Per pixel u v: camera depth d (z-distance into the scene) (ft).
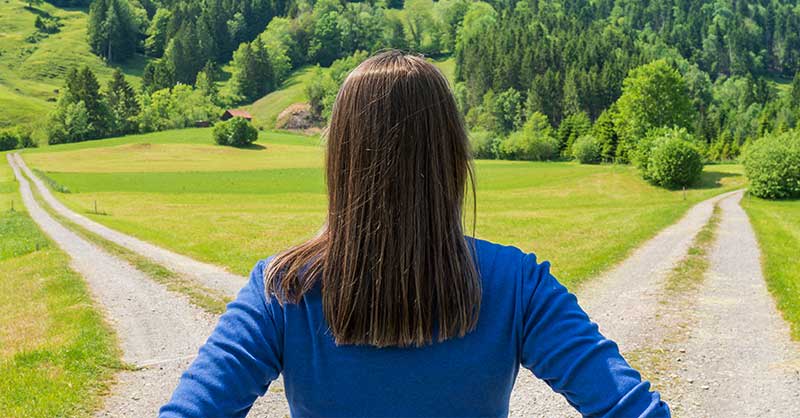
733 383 25.70
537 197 212.23
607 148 331.16
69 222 125.08
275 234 90.43
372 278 3.25
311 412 3.41
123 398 24.71
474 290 3.31
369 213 3.29
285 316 3.36
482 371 3.31
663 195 215.10
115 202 186.19
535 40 541.75
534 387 23.98
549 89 466.70
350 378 3.30
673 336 32.40
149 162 325.01
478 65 526.98
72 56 641.40
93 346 30.99
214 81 608.60
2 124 467.52
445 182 3.38
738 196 205.26
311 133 500.33
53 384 25.58
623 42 589.73
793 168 192.95
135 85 609.01
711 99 552.82
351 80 3.51
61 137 437.58
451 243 3.33
